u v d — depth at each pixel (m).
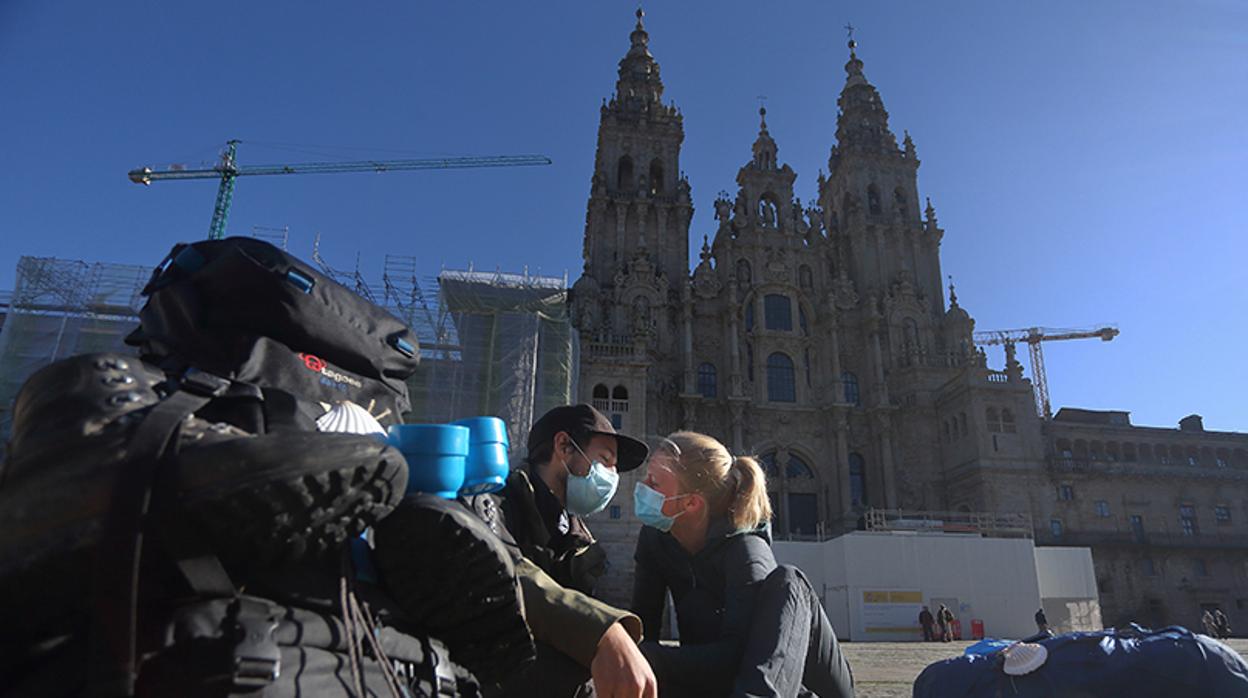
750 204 69.94
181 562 1.23
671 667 3.54
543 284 54.91
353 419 1.78
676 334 63.53
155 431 1.28
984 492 56.78
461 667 1.86
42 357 44.28
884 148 75.12
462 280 53.44
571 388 52.88
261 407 1.60
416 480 1.84
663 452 4.16
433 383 49.84
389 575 1.67
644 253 64.06
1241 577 60.56
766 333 64.12
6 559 1.16
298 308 1.80
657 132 70.62
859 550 46.00
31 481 1.20
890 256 70.31
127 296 46.47
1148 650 4.75
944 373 64.25
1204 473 62.91
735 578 3.74
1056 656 4.94
